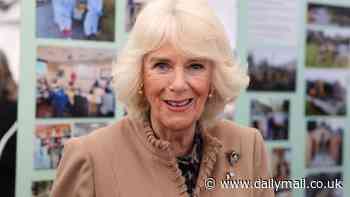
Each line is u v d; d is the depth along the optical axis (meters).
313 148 2.05
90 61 1.64
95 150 1.00
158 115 0.96
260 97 1.92
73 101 1.62
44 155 1.59
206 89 0.97
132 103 1.03
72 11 1.59
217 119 1.13
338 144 2.11
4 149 1.52
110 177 0.98
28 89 1.54
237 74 1.03
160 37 0.90
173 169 1.00
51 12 1.56
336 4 2.05
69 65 1.60
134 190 0.98
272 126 1.96
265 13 1.90
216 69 0.99
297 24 1.96
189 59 0.92
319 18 2.02
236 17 1.83
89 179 0.98
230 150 1.11
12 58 1.51
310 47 2.01
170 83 0.92
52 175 1.60
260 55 1.90
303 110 2.02
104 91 1.67
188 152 1.06
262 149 1.19
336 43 2.06
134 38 0.95
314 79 2.03
